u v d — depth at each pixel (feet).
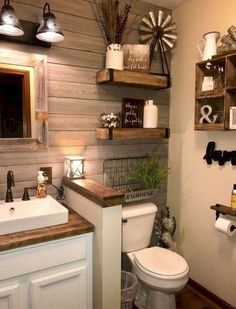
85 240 5.01
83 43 6.57
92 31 6.66
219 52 5.97
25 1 5.81
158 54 7.79
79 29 6.50
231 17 6.12
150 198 7.56
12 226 4.58
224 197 6.54
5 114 5.82
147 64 6.83
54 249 4.68
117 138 6.51
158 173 7.42
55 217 5.01
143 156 7.83
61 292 4.84
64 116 6.49
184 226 7.80
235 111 5.65
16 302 4.42
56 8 6.18
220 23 6.39
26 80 5.95
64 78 6.40
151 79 6.84
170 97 8.09
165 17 7.39
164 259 6.07
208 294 7.04
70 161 6.28
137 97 7.53
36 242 4.42
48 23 5.15
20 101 5.94
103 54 6.86
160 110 7.98
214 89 6.06
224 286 6.67
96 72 6.77
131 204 6.98
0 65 5.69
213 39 6.18
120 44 6.71
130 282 6.67
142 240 6.83
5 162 5.92
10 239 4.33
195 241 7.45
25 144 6.04
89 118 6.83
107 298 5.09
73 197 6.07
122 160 7.48
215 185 6.76
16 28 4.95
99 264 5.04
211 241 6.97
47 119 6.21
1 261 4.25
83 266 5.04
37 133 6.13
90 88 6.76
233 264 6.43
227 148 6.42
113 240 5.03
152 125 7.09
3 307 4.36
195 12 7.05
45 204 5.91
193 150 7.36
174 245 7.58
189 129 7.45
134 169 7.63
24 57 5.82
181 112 7.69
